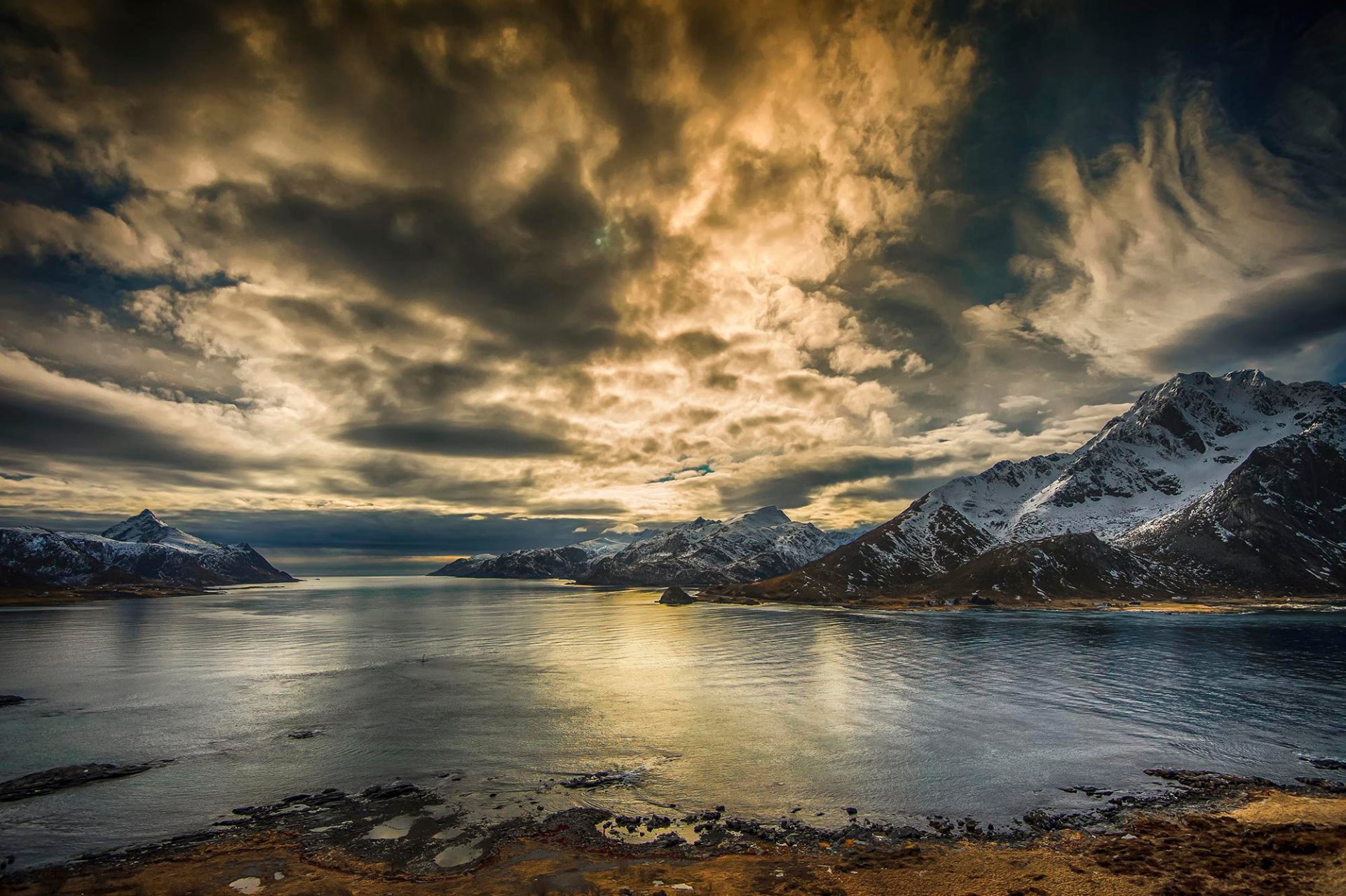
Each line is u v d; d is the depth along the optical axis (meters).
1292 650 139.00
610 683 107.88
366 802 55.66
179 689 103.25
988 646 153.00
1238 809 51.75
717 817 52.41
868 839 47.91
